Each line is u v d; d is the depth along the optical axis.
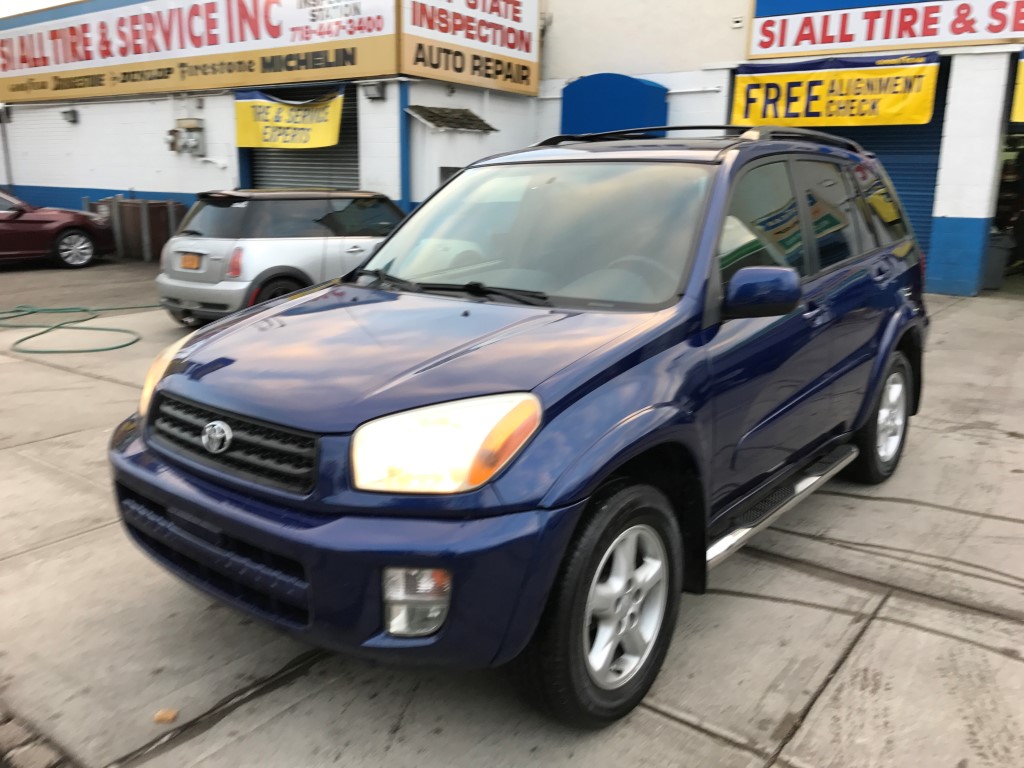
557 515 2.23
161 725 2.63
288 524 2.28
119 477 2.82
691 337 2.85
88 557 3.78
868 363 4.23
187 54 16.05
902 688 2.83
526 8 14.83
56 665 2.95
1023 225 14.42
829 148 4.40
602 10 14.59
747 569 3.72
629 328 2.72
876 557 3.85
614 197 3.41
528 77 15.20
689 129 4.12
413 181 13.52
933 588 3.55
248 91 15.17
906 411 4.93
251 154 16.20
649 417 2.51
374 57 13.09
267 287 7.99
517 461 2.24
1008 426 5.86
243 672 2.91
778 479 3.58
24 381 6.92
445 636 2.20
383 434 2.26
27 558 3.76
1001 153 11.61
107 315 10.13
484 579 2.17
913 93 11.50
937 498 4.57
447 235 3.73
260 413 2.41
